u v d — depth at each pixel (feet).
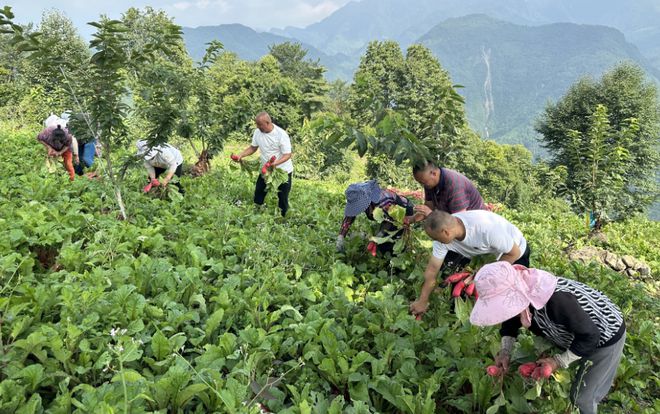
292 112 124.98
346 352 12.94
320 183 61.00
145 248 19.11
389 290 17.31
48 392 10.56
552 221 45.16
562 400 12.05
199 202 27.35
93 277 14.69
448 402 12.41
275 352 12.89
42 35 20.80
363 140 15.88
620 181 45.24
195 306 15.08
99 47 20.75
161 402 10.11
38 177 26.73
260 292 15.47
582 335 10.14
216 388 10.13
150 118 23.77
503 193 192.03
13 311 11.97
